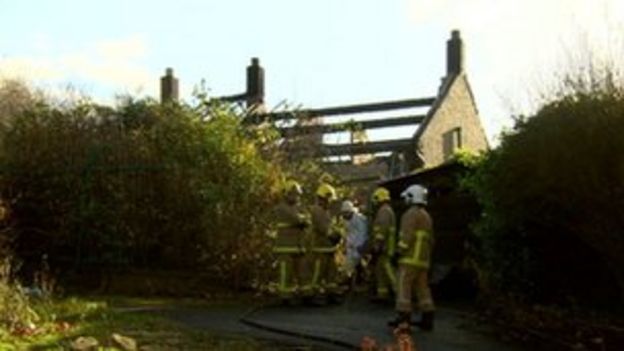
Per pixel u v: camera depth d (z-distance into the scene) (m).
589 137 12.27
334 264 18.06
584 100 12.52
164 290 19.44
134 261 20.41
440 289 17.83
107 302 17.00
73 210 20.52
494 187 14.05
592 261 13.55
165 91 36.06
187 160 20.56
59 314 13.77
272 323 14.66
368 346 11.90
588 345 11.89
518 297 14.22
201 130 20.83
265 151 21.98
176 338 12.75
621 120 12.15
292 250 17.66
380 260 17.61
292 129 23.66
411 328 13.66
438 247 18.55
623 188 12.06
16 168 20.95
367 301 18.27
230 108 21.80
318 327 14.23
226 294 19.58
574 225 13.00
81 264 20.28
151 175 20.52
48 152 21.00
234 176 20.44
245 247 20.19
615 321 12.38
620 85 12.48
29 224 20.78
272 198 20.55
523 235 14.39
